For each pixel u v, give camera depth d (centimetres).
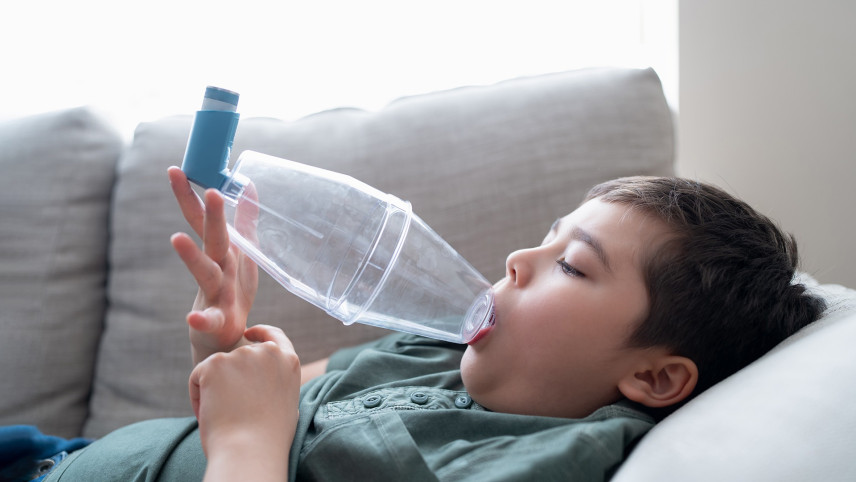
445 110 111
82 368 108
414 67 152
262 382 61
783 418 51
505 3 148
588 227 71
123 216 110
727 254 70
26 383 103
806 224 132
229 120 59
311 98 154
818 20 125
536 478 55
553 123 106
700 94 131
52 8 152
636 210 71
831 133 128
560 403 69
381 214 66
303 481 62
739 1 127
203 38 152
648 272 68
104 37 153
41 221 111
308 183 65
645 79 109
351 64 153
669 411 71
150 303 105
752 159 132
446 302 69
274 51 153
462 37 150
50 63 154
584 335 67
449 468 59
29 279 108
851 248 130
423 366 83
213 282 61
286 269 65
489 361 70
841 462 47
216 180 59
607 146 103
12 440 79
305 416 68
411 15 150
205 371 60
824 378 53
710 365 69
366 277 65
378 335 103
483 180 103
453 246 102
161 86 154
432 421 66
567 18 147
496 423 65
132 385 102
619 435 59
